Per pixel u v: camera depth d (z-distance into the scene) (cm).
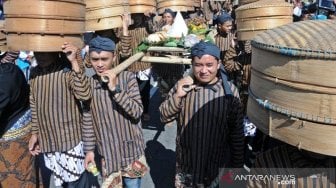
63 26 252
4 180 298
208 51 237
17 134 295
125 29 410
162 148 480
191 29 484
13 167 297
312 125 143
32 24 245
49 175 411
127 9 399
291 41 148
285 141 153
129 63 308
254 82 168
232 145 258
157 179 408
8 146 292
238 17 400
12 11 248
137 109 279
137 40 505
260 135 275
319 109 140
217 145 256
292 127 149
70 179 312
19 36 249
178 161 273
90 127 292
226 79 253
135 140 292
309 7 772
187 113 253
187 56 367
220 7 1130
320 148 143
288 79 145
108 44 268
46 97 292
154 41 381
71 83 282
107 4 383
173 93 263
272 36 161
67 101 293
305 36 150
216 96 246
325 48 137
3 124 288
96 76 284
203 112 247
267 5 371
